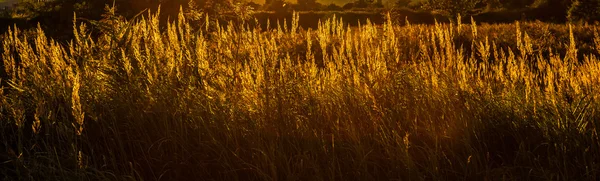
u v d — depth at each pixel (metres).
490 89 4.34
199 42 4.39
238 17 4.80
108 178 3.23
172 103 4.03
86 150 3.70
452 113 4.04
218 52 4.56
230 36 4.66
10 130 4.03
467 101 4.06
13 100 4.26
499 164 3.64
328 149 3.59
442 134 3.84
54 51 4.74
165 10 7.54
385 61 4.80
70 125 3.78
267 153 3.52
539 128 3.85
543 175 3.18
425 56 5.08
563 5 43.75
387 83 4.54
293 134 3.74
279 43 5.12
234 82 4.26
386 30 5.09
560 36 14.82
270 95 4.02
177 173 3.46
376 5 41.69
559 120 3.68
